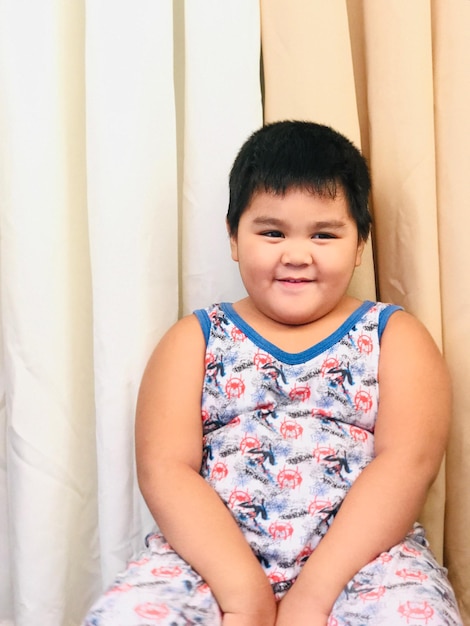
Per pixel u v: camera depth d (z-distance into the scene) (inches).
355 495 30.7
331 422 33.6
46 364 36.3
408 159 35.5
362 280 37.9
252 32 35.9
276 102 36.7
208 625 27.7
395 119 35.6
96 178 34.7
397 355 33.5
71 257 37.1
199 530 30.3
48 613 37.3
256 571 29.5
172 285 37.2
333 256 32.9
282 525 31.4
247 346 34.5
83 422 38.4
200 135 36.6
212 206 37.2
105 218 34.8
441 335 36.5
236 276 38.2
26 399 36.4
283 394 33.8
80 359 38.1
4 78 34.2
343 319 34.7
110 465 35.9
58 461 37.2
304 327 34.7
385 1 35.0
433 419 32.3
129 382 35.9
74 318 37.5
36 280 35.6
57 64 35.5
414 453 31.5
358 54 38.5
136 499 36.7
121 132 34.5
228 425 34.1
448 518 37.4
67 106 36.5
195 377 34.4
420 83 35.1
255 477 32.4
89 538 39.3
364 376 33.7
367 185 35.0
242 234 33.7
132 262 35.3
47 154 35.4
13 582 38.1
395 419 32.4
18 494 36.8
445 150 35.6
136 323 35.8
